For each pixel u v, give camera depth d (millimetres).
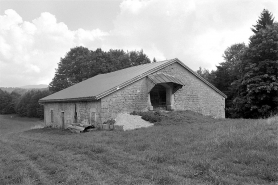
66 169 7352
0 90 87062
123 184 5824
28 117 68250
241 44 47844
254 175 5789
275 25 30641
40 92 67062
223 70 43875
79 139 13156
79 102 22062
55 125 26766
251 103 29891
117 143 10836
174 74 24625
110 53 55656
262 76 28438
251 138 8703
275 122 11953
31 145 12320
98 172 6887
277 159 6426
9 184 6414
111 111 19516
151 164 7125
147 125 17906
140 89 21594
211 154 7598
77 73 54844
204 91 27125
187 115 21062
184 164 6934
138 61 57406
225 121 17625
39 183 6465
